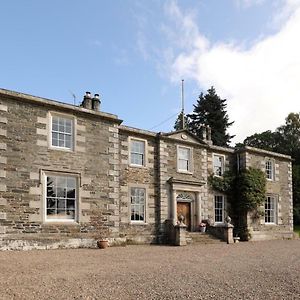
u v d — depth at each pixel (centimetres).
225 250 1680
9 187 1504
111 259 1260
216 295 737
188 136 2375
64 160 1680
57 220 1631
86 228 1706
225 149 2603
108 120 1862
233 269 1070
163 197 2159
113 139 1867
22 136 1569
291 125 5581
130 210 2017
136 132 2088
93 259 1246
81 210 1702
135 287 793
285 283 867
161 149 2195
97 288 776
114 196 1825
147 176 2122
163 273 976
